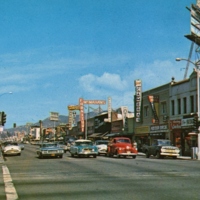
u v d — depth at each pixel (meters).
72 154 37.25
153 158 34.84
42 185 13.66
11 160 31.84
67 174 17.91
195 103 40.03
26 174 18.17
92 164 24.84
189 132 40.50
